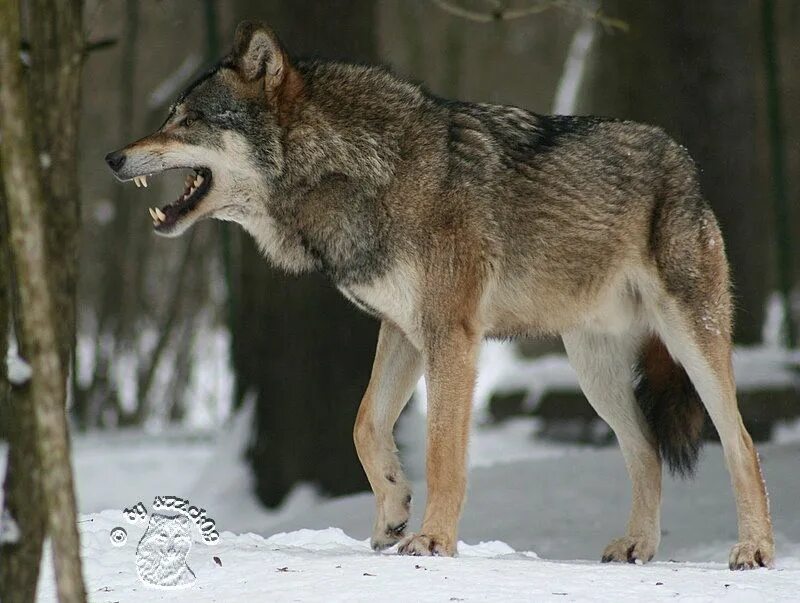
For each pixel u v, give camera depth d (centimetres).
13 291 857
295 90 1365
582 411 3275
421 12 5966
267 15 2592
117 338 5038
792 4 5353
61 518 691
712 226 1427
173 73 5662
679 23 2917
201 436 3916
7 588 784
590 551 1706
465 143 1354
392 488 1345
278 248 1402
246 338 2661
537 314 1402
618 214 1405
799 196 5072
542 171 1383
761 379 2780
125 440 3834
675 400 1466
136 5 4784
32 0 950
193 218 1384
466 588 980
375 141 1330
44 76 948
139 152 1345
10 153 685
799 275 5462
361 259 1331
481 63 6450
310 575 1029
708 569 1199
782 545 1578
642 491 1437
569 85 4394
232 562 1097
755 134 2989
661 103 2928
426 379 1307
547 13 6347
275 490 2539
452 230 1316
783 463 2064
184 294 5853
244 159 1365
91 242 6194
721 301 1403
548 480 2102
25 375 770
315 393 2539
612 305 1435
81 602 694
